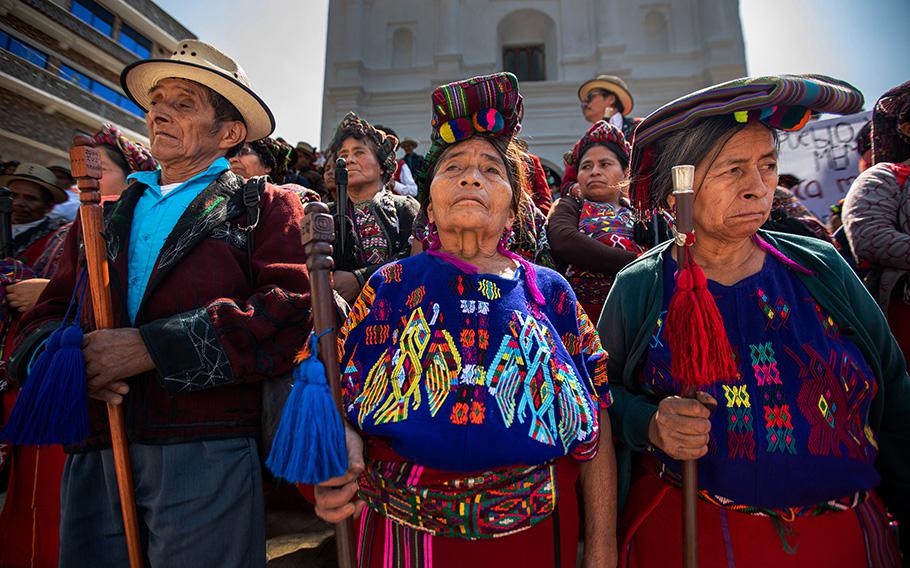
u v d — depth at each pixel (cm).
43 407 122
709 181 119
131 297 147
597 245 228
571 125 1282
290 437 97
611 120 449
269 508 279
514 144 135
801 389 113
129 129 2238
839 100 111
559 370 110
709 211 120
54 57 1903
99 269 138
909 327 196
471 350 106
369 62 1406
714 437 116
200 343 133
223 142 177
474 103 117
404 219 267
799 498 111
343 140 281
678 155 125
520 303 114
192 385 132
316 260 108
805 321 118
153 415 138
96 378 130
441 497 104
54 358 125
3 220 264
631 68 1314
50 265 265
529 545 111
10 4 1731
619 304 139
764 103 108
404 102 1350
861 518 120
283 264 150
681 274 110
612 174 254
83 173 137
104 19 2075
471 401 102
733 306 121
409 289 117
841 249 258
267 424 146
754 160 117
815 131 410
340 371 113
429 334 108
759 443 111
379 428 103
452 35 1378
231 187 161
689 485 111
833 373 113
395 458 111
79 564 142
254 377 142
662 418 113
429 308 111
